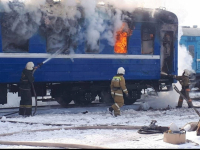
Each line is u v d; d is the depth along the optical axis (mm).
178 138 6902
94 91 14117
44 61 12336
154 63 14398
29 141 7027
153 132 8078
